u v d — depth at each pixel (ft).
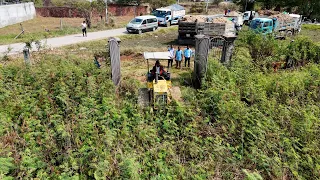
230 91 26.63
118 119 22.29
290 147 20.30
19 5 101.96
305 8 128.98
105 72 31.42
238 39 42.93
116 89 29.07
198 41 32.19
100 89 26.81
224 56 36.04
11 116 22.49
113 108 23.65
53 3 149.38
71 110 23.36
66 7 123.34
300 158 19.75
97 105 23.90
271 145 20.47
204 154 20.03
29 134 19.88
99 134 20.27
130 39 73.00
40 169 17.19
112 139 19.39
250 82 29.99
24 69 30.01
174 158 19.26
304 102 27.89
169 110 24.70
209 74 32.48
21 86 26.68
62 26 88.43
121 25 93.15
